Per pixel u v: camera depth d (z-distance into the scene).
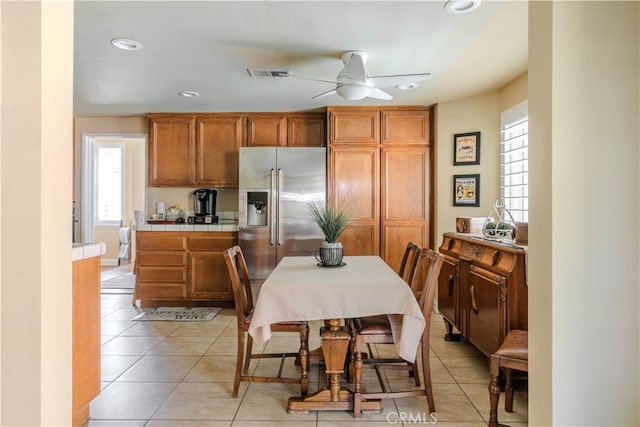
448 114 4.30
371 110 4.48
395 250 4.48
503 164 3.92
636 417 1.28
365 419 2.09
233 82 3.62
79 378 1.95
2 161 1.25
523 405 2.23
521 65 3.21
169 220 4.74
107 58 3.02
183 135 4.77
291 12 2.29
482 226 3.33
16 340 1.26
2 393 1.27
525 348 1.87
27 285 1.26
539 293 1.36
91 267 2.04
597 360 1.28
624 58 1.27
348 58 2.96
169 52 2.90
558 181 1.27
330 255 2.55
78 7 2.23
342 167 4.48
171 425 2.03
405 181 4.49
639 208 1.27
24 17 1.24
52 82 1.29
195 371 2.70
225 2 2.18
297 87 3.77
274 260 4.31
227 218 5.03
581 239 1.28
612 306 1.28
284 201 4.33
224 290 4.32
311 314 2.04
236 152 4.75
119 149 7.29
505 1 2.17
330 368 2.17
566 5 1.27
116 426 2.01
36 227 1.25
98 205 7.24
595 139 1.27
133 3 2.19
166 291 4.34
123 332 3.54
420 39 2.67
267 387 2.47
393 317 2.16
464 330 2.87
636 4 1.28
